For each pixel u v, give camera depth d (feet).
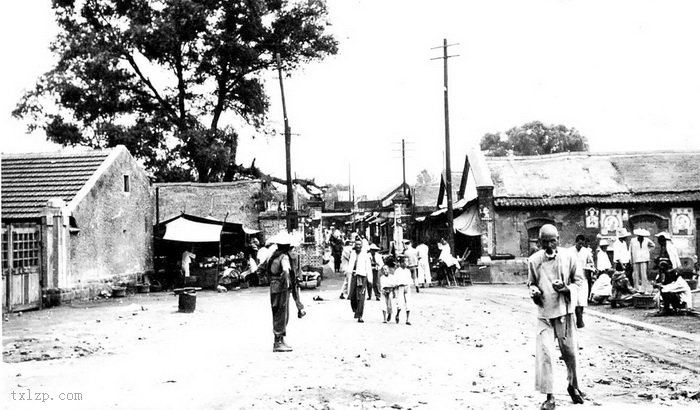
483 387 29.94
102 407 26.08
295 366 35.01
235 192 127.34
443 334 48.11
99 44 132.36
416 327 52.21
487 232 115.75
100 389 29.40
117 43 132.26
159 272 108.58
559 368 35.68
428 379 31.76
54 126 132.36
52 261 75.36
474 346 42.39
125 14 136.36
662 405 26.45
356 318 58.59
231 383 30.66
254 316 61.41
